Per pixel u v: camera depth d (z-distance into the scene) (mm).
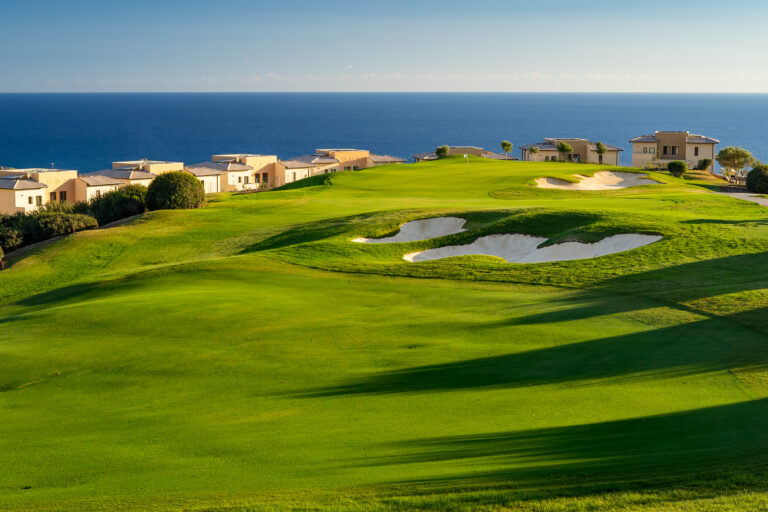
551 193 71125
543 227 45438
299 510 11547
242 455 15023
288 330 27297
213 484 13242
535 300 30312
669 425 15562
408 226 50219
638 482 12164
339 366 22672
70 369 24078
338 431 16453
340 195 75438
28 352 26219
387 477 13102
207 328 28109
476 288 33438
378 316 28875
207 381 21969
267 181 121125
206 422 17922
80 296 38406
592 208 50281
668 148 120438
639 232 41250
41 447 16391
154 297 33625
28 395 21641
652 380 19406
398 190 77438
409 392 19578
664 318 26016
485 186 76438
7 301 43094
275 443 15781
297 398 19734
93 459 15297
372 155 139000
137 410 19500
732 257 35188
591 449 14148
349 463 14133
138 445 16188
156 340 26938
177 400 20234
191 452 15430
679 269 33688
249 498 12297
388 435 15938
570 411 17031
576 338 24156
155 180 71250
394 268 38656
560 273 34906
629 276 33219
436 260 40031
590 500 11461
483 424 16375
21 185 89875
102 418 18906
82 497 12867
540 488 12070
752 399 17406
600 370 20594
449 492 12078
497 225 46438
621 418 16266
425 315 28625
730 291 28922
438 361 22484
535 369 21062
